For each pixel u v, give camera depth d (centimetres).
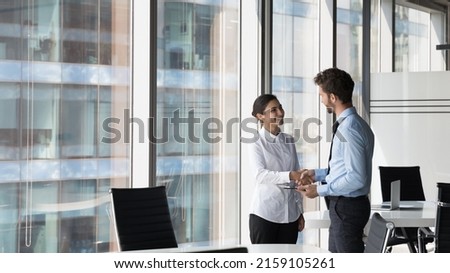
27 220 474
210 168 626
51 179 488
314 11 787
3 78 456
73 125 502
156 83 554
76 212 507
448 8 866
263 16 682
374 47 902
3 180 459
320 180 480
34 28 473
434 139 864
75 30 500
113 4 526
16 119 464
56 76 489
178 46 588
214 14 626
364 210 436
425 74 866
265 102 499
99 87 519
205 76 618
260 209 489
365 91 897
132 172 546
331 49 812
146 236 449
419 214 574
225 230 645
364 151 429
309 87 780
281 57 735
